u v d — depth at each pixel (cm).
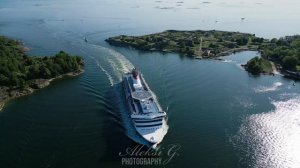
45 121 16912
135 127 15812
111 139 15350
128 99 18275
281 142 15712
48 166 13488
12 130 16100
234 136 16025
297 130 16788
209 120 17388
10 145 14862
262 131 16575
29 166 13488
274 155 14725
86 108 18225
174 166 13712
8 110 18212
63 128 16212
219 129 16575
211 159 14250
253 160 14312
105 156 14162
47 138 15388
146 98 17662
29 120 17038
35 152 14388
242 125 17050
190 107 18625
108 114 17550
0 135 15638
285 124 17338
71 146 14812
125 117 17262
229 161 14162
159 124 16075
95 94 19962
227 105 19212
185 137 15738
